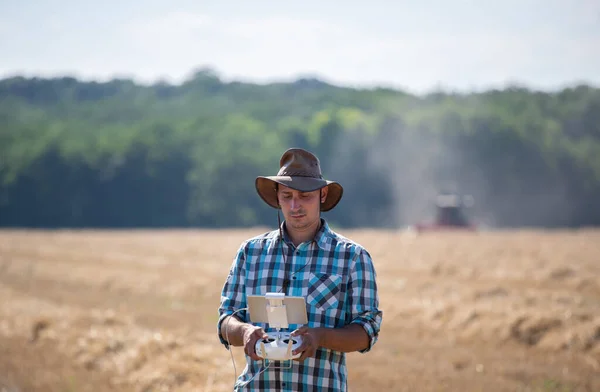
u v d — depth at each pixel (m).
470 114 177.50
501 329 22.08
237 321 8.13
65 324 22.77
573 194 173.00
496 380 17.17
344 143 178.62
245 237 75.62
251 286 8.36
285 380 8.04
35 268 48.06
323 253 8.23
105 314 24.03
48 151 175.62
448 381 17.12
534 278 34.03
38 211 174.75
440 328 23.81
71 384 17.06
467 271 36.75
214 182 168.75
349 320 8.17
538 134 175.62
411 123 176.50
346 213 173.00
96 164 175.00
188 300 33.16
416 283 34.06
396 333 23.56
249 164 170.75
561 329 21.22
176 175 174.75
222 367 17.17
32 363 19.25
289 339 7.68
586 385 16.67
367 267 8.18
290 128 192.50
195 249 59.25
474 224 84.75
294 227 8.31
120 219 174.75
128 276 41.06
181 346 18.94
